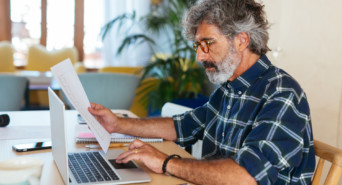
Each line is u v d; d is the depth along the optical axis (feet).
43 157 3.59
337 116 7.11
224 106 4.10
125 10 20.01
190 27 3.89
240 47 3.78
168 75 12.53
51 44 19.56
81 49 20.03
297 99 3.46
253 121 3.64
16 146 3.84
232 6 3.67
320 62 7.44
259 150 3.12
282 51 8.28
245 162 3.04
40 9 19.03
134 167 3.39
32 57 17.47
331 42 7.18
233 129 3.87
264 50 3.89
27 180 2.23
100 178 3.05
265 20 3.88
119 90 9.93
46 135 4.41
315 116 7.61
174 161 3.29
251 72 3.84
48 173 3.15
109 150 3.94
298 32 7.89
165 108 5.94
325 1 7.26
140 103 12.85
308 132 3.49
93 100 9.78
